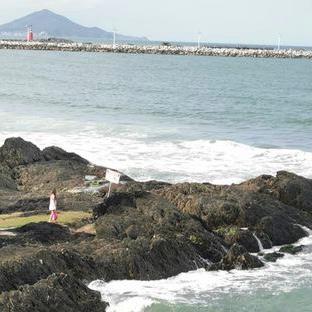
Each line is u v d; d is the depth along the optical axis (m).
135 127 59.06
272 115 72.44
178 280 20.84
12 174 36.06
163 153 45.97
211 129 60.25
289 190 29.45
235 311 18.89
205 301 19.41
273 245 25.30
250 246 24.36
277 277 21.66
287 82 131.62
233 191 27.59
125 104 81.12
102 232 23.25
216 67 180.88
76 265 19.77
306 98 96.44
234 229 24.67
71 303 17.31
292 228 26.11
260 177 31.05
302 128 62.22
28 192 32.97
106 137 52.66
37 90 96.62
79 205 28.67
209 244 23.12
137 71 152.88
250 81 132.12
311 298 20.00
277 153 45.66
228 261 22.28
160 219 23.95
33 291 16.83
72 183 33.41
